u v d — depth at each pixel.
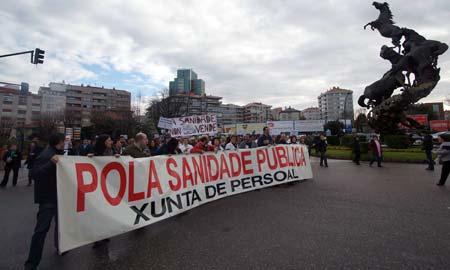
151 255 3.25
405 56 19.70
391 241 3.49
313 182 8.07
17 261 3.21
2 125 39.50
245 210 5.07
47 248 3.59
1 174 13.13
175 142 5.55
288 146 7.77
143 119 63.25
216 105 128.88
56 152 3.21
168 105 49.59
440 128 38.59
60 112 61.97
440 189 6.80
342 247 3.32
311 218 4.52
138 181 4.07
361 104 23.17
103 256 3.26
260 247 3.38
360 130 46.34
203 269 2.86
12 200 6.77
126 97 102.94
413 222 4.23
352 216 4.60
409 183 7.72
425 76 18.78
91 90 95.56
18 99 72.00
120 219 3.65
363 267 2.82
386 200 5.70
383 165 12.81
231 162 6.29
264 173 6.94
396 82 21.09
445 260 2.95
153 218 4.11
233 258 3.10
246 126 45.66
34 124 52.50
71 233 3.12
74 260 3.17
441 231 3.82
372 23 22.06
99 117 51.94
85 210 3.30
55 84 87.88
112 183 3.72
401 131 21.25
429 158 10.75
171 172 4.75
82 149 11.43
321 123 42.66
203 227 4.18
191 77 127.94
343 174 9.77
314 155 19.52
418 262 2.91
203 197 5.36
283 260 3.01
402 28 20.34
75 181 3.25
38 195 2.98
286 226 4.14
